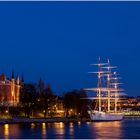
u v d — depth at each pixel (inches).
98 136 7657.5
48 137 7352.4
